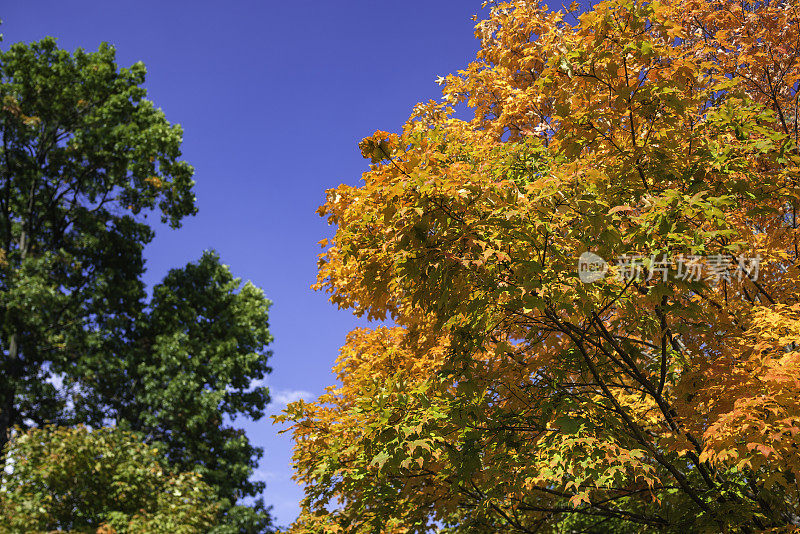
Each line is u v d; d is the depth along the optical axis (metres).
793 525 5.26
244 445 21.97
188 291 24.66
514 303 5.23
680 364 6.16
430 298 5.78
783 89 7.79
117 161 23.92
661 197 5.24
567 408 5.52
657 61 5.92
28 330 20.39
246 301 25.16
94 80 23.69
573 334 5.90
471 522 7.00
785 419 4.19
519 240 5.16
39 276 20.17
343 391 8.38
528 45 10.00
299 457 7.19
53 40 23.97
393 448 5.65
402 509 6.79
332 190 6.61
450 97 10.63
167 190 24.02
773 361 4.66
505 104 9.42
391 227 5.23
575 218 5.32
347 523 7.10
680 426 5.73
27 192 23.53
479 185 5.13
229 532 18.30
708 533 5.61
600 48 5.53
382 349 9.04
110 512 12.78
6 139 22.72
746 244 5.34
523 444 5.96
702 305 6.01
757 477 5.59
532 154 6.79
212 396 20.56
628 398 6.76
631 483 6.89
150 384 20.45
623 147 5.92
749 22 7.74
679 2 7.70
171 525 12.75
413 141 5.51
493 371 5.98
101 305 22.12
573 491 6.48
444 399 6.07
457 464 5.69
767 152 6.03
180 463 20.72
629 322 6.24
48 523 12.46
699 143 5.82
